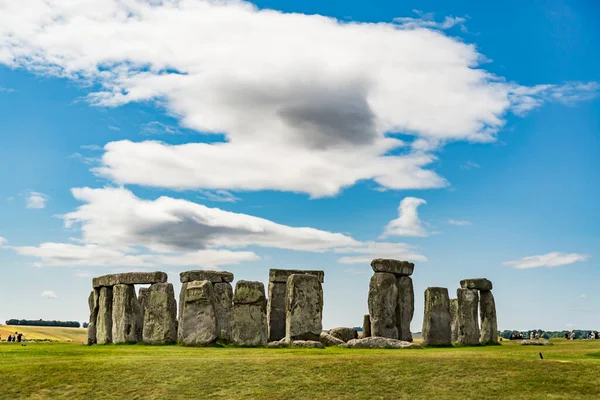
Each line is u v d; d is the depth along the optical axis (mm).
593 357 33219
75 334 93312
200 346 41125
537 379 28281
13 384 29516
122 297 47875
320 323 42938
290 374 30047
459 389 27766
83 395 28484
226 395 28141
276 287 50188
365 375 29688
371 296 45406
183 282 47906
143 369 31031
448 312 46219
